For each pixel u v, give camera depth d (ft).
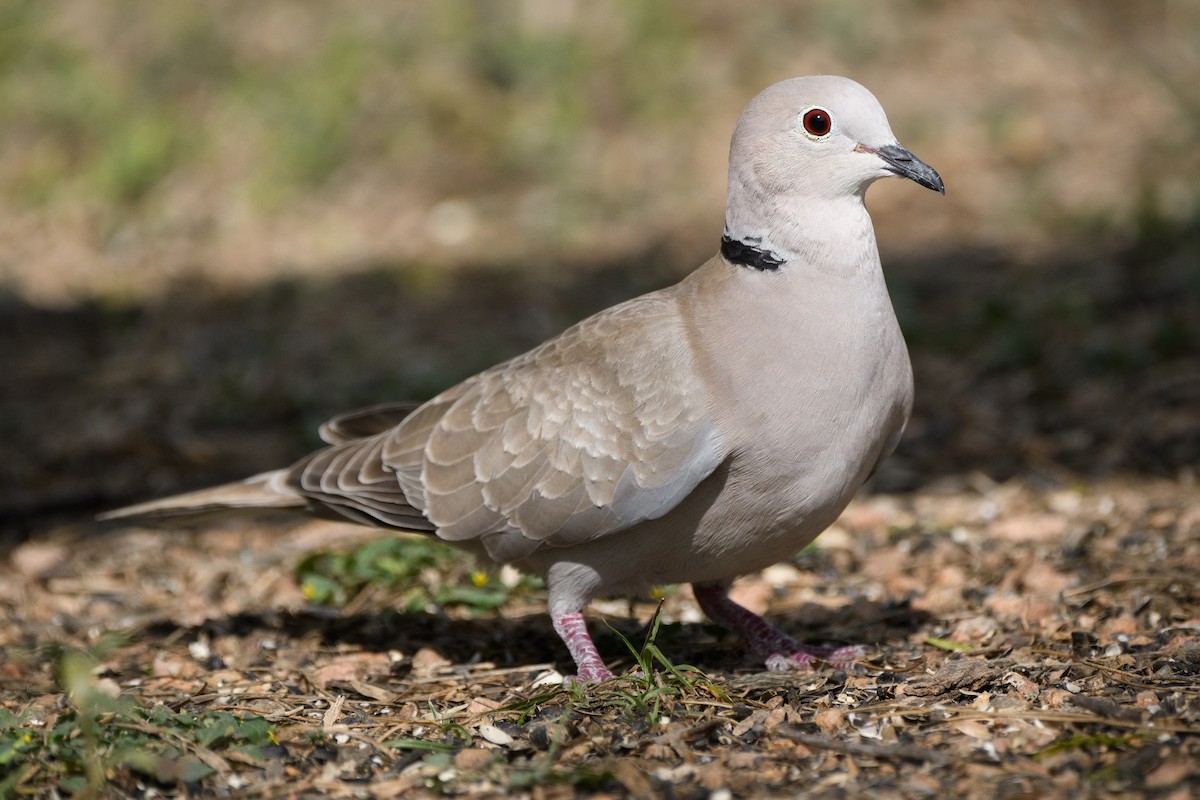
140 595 35.58
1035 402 46.55
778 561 27.89
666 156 75.56
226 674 28.99
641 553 27.09
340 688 27.78
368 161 76.64
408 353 55.98
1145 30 81.97
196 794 22.54
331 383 53.01
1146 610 29.27
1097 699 23.77
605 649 30.25
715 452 25.61
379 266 66.95
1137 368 47.29
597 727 24.29
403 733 25.00
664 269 63.31
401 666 29.45
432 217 72.18
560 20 83.97
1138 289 54.34
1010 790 20.93
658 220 70.03
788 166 26.07
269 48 82.89
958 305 56.08
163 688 28.19
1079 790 20.67
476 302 61.77
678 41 82.94
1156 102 74.59
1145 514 36.04
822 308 25.61
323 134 77.20
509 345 56.03
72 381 55.67
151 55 82.89
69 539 41.11
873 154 25.80
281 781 23.04
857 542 36.88
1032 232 63.26
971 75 79.20
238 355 56.95
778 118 26.21
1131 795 20.34
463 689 27.71
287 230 71.77
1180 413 43.45
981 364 50.08
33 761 22.93
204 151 77.20
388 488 28.86
